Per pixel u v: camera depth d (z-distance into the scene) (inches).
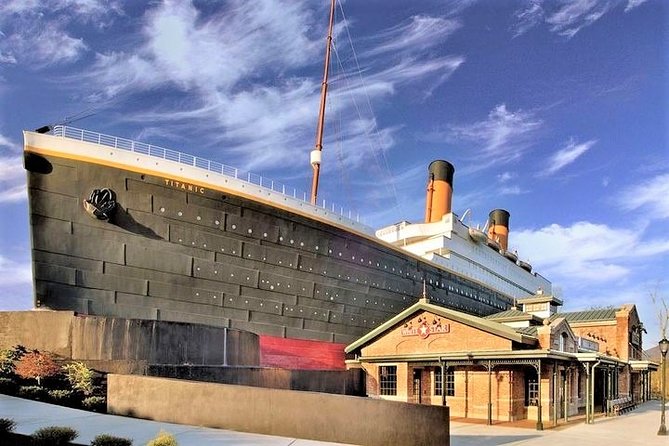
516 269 2881.4
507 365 1080.2
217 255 1318.9
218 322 1304.1
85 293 1118.4
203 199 1300.4
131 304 1168.2
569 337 1235.2
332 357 1563.7
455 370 1161.4
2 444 486.6
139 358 947.3
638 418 1199.6
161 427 620.7
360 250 1711.4
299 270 1504.7
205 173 1309.1
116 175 1177.4
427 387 1206.9
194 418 669.9
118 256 1162.6
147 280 1197.1
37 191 1089.4
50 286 1086.4
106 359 910.4
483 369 1113.4
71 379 820.6
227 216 1342.3
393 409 633.0
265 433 642.8
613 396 1534.2
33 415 636.7
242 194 1370.6
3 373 816.3
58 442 492.4
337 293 1615.4
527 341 1082.7
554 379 1068.5
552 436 840.9
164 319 1208.2
